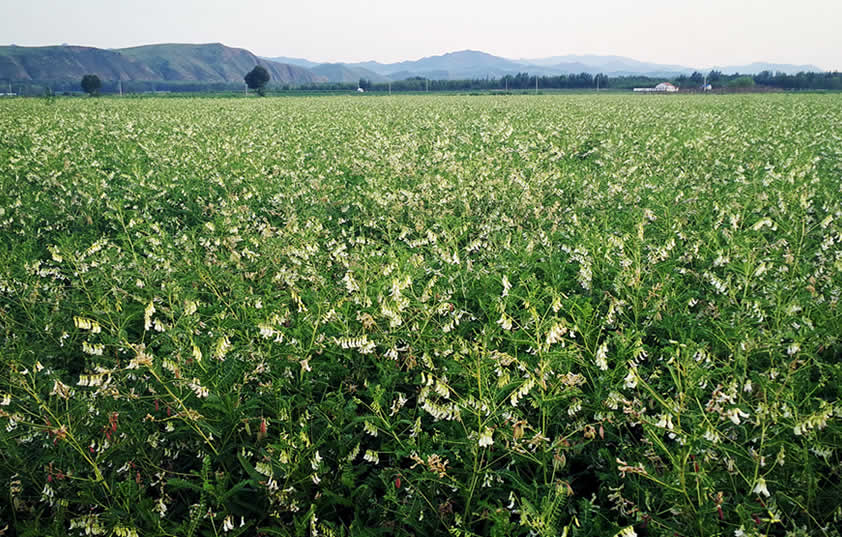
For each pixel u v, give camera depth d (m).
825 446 2.93
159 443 3.45
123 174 11.13
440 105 41.41
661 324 4.43
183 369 3.52
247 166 11.41
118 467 3.25
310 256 5.89
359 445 3.43
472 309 5.23
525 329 4.01
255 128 21.56
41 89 177.12
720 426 3.23
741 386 3.33
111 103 44.38
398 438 3.38
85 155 13.61
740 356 3.41
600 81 117.94
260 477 3.12
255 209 9.03
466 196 8.79
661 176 10.59
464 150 15.30
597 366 3.70
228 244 6.60
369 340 4.00
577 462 3.59
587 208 8.85
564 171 10.79
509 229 7.77
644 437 3.30
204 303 5.43
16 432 3.31
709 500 2.82
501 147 15.40
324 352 4.20
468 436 3.14
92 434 3.32
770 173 8.77
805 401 3.21
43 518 3.25
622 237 5.92
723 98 52.91
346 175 12.07
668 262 5.42
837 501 2.85
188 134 19.00
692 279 5.71
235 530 2.88
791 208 7.29
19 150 15.15
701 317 4.65
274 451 3.11
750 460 2.88
